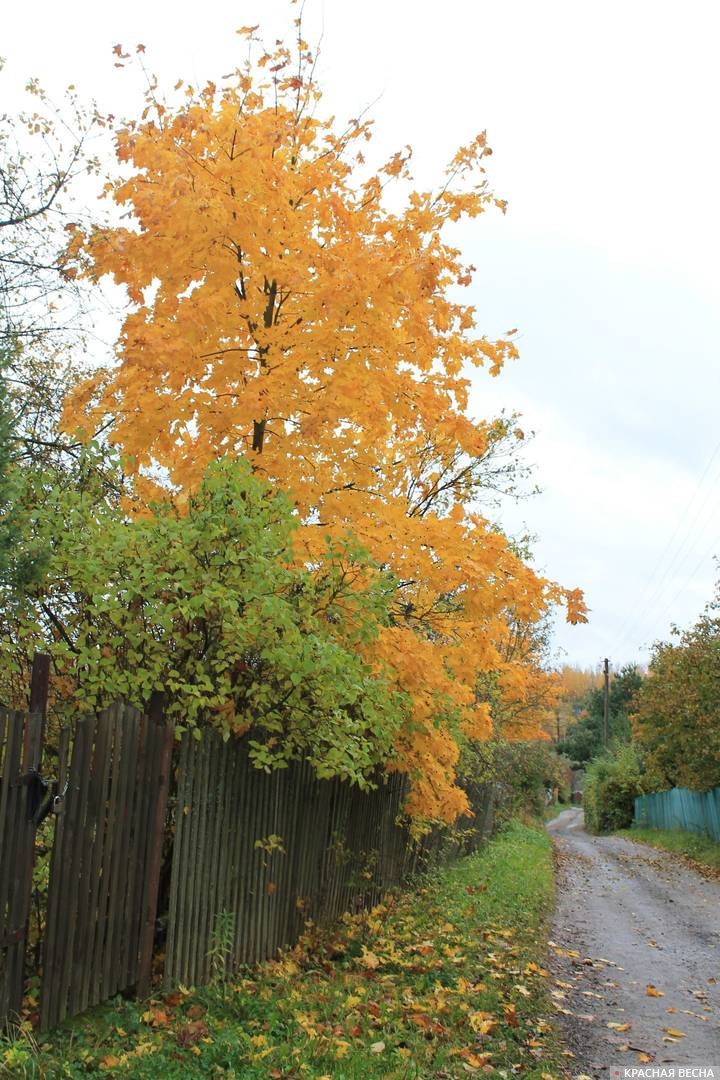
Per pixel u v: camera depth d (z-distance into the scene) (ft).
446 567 23.61
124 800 16.83
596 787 150.71
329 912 27.07
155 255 22.45
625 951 31.68
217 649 20.03
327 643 19.93
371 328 22.91
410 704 24.00
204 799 19.04
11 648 18.01
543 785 155.43
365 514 24.75
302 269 22.72
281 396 22.57
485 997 21.20
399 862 36.70
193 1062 14.49
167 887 19.63
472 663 25.93
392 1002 19.75
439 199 24.35
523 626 74.74
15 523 18.04
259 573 18.53
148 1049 14.65
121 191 23.13
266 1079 14.23
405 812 35.88
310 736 21.71
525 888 44.55
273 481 23.62
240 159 22.57
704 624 80.28
